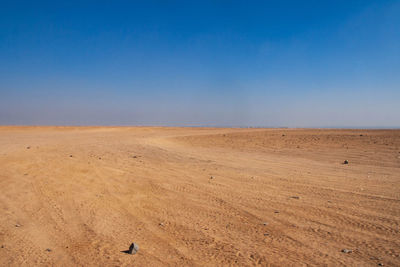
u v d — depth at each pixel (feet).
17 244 17.03
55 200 25.76
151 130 147.33
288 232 18.24
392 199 24.49
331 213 21.50
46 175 35.04
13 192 27.91
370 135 80.94
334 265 13.97
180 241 17.34
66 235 18.40
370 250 15.40
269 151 62.59
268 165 44.52
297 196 26.40
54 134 111.14
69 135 106.32
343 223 19.45
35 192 28.04
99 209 23.59
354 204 23.50
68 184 31.27
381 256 14.66
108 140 84.07
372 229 18.22
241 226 19.53
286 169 40.88
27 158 46.80
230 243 16.85
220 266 14.17
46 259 15.15
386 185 29.76
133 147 65.77
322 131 107.55
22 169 38.17
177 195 27.61
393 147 59.31
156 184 31.91
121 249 16.33
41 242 17.34
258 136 92.73
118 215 22.22
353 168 40.78
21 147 62.13
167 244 16.94
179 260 14.89
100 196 27.30
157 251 16.02
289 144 72.95
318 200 24.98
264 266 14.06
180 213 22.54
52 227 19.74
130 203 25.26
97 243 17.17
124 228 19.60
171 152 58.90
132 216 21.99
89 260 14.97
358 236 17.28
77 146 65.72
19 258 15.26
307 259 14.64
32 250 16.24
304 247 16.05
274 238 17.40
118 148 63.31
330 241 16.74
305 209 22.65
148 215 22.18
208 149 66.80
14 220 20.95
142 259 15.05
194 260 14.87
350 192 27.30
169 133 121.29
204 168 41.75
